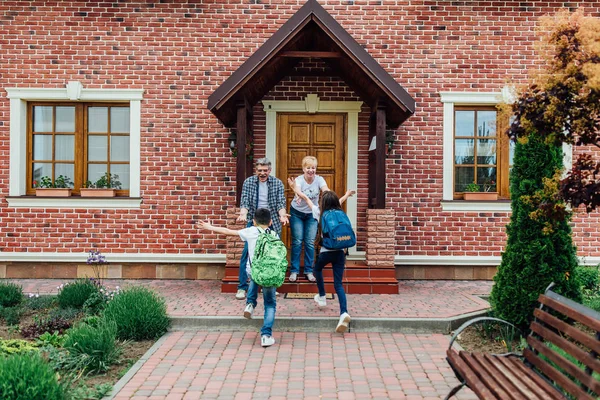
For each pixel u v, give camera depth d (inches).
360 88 358.3
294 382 185.5
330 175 372.5
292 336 243.6
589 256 370.0
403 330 251.9
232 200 370.0
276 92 370.6
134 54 369.1
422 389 179.3
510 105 183.9
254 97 353.4
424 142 371.9
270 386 181.6
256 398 171.3
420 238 370.9
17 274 368.2
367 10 371.9
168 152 369.7
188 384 183.0
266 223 233.5
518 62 370.9
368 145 370.9
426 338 241.9
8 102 366.9
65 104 374.9
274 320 251.0
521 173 234.4
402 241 370.6
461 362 157.2
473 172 377.4
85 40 368.5
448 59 371.9
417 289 334.3
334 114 372.5
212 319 253.3
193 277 370.0
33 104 374.6
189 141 369.7
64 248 366.6
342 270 248.5
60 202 366.3
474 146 377.7
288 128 373.1
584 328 237.3
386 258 321.4
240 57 370.3
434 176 371.9
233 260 321.4
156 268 370.0
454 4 371.6
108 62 368.5
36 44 367.9
